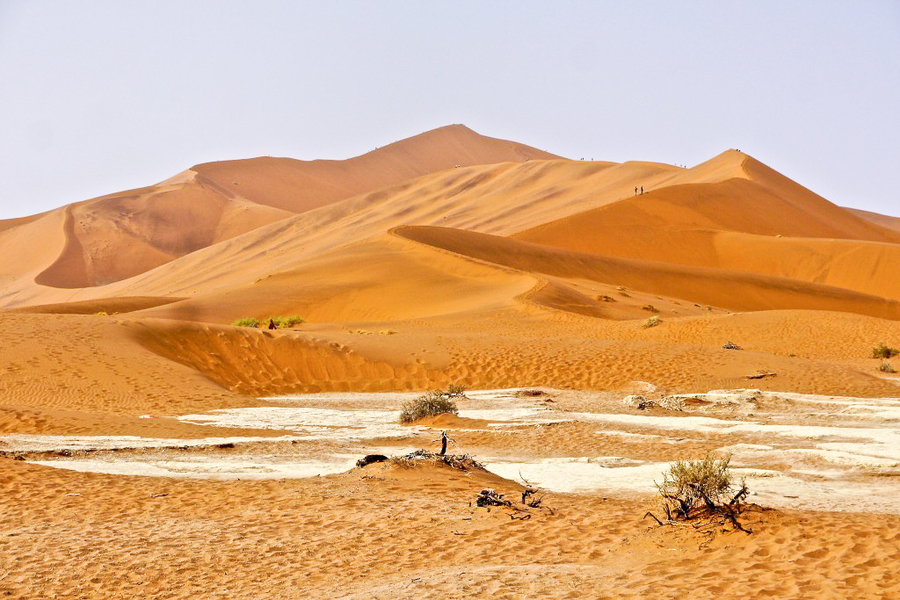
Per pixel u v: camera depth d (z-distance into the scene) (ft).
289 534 31.14
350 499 36.27
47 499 36.65
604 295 208.23
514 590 23.79
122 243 591.78
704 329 140.05
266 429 65.26
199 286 406.82
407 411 72.08
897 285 340.39
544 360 106.52
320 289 231.30
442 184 590.14
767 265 362.94
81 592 25.40
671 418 71.51
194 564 27.86
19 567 27.63
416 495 36.91
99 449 51.06
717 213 425.28
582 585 23.89
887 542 25.73
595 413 75.82
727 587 22.52
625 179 525.34
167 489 38.99
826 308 282.97
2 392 79.36
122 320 105.40
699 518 29.89
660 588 22.95
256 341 106.42
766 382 95.40
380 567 27.17
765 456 51.60
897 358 118.83
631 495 38.09
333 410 79.71
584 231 384.47
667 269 295.28
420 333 133.80
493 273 231.09
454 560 27.58
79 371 86.38
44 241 584.81
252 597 24.77
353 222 525.75
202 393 83.25
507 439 60.80
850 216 515.09
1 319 102.63
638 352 108.37
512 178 570.05
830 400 81.97
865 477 43.39
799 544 26.07
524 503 34.40
